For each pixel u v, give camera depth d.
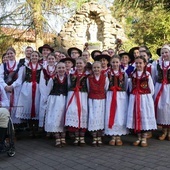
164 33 14.67
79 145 5.60
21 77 6.35
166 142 5.70
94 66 5.60
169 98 5.75
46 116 5.61
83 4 15.24
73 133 6.19
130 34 19.84
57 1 13.45
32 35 14.26
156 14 15.95
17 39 14.20
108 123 5.49
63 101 5.57
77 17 15.15
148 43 15.23
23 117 6.30
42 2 13.64
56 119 5.46
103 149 5.27
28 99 6.32
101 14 15.21
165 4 12.44
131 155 4.81
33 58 6.42
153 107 5.43
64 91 5.64
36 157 4.92
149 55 6.50
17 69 6.43
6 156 5.04
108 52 7.23
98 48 14.77
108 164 4.38
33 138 6.45
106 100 5.64
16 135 6.64
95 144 5.52
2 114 4.76
